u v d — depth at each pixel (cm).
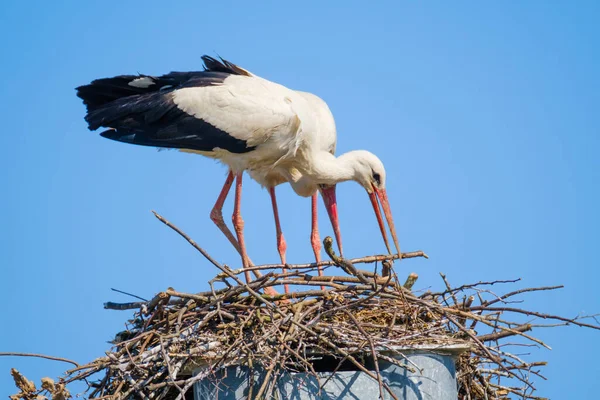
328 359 1220
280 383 1066
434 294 1191
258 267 1148
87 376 1118
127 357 1136
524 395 1242
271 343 1079
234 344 1071
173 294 1130
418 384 1102
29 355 1074
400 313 1150
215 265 1105
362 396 1076
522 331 1155
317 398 1063
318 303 1126
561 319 1138
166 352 1098
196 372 1123
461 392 1272
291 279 1164
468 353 1234
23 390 1070
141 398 1141
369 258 1206
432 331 1127
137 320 1205
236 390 1088
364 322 1134
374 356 997
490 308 1169
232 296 1142
